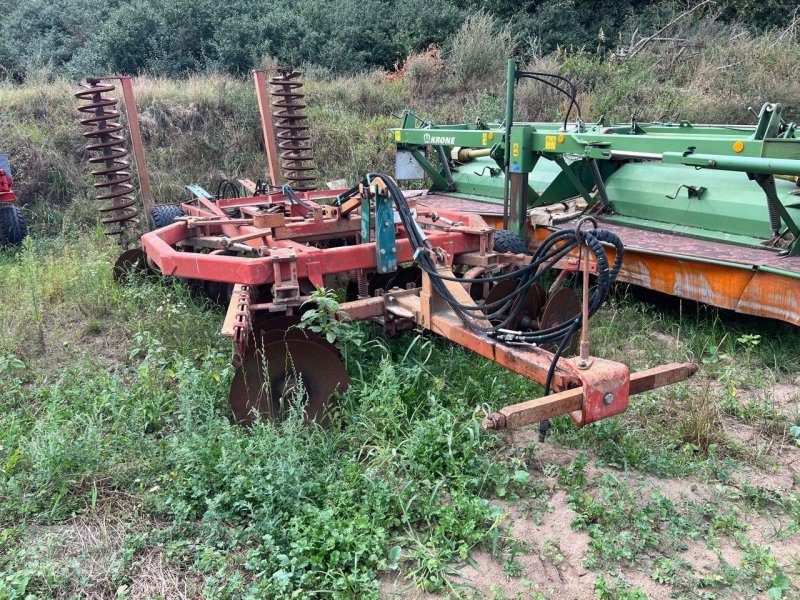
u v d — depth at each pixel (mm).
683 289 5973
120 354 5633
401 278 6121
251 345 4410
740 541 3387
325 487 3684
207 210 7180
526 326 5379
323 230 5570
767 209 6094
